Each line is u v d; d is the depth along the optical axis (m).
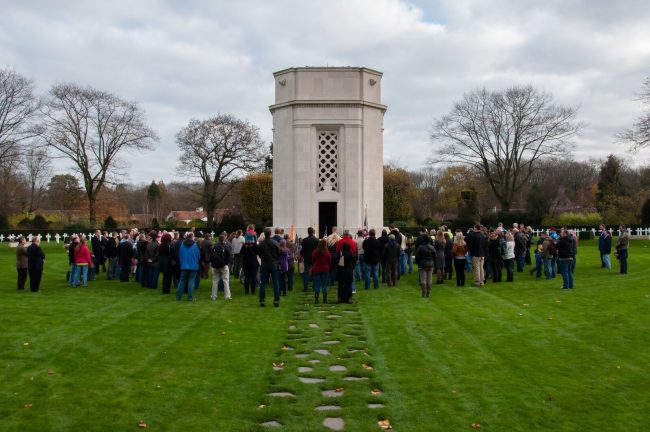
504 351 9.79
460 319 12.68
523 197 76.12
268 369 8.71
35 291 17.39
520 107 45.06
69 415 6.77
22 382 8.00
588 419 6.71
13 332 11.16
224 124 51.56
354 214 23.94
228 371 8.59
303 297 16.41
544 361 9.16
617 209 50.16
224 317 13.04
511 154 46.91
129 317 12.91
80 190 66.50
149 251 18.05
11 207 61.59
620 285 17.59
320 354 9.70
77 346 10.05
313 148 24.16
